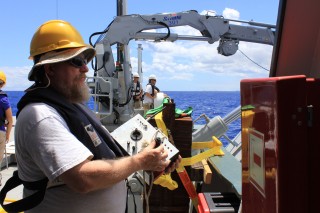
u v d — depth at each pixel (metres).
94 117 2.05
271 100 1.39
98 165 1.61
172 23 8.50
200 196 2.75
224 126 4.79
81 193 1.72
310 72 1.82
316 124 1.29
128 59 8.55
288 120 1.29
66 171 1.55
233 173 3.47
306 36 1.79
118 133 2.50
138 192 3.77
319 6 1.73
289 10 1.79
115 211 1.95
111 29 8.21
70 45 1.77
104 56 8.23
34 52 1.81
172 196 3.67
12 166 6.51
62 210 1.76
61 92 1.82
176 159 2.29
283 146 1.30
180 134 3.54
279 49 1.91
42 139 1.57
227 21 8.90
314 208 1.29
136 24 8.24
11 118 5.66
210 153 3.51
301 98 1.29
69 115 1.71
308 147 1.29
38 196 1.72
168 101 3.64
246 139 1.82
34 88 1.78
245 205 1.88
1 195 1.89
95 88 7.97
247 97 1.79
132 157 1.77
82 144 1.64
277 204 1.32
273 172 1.37
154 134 2.47
